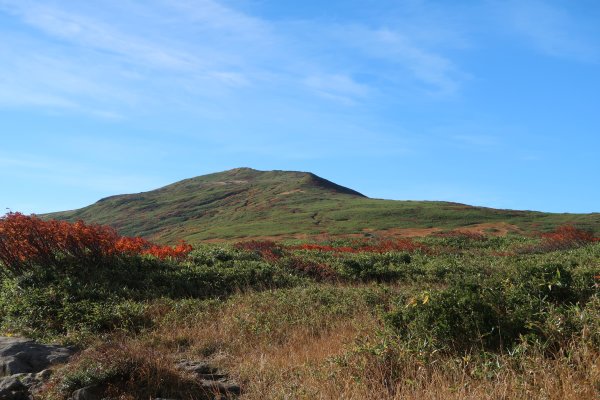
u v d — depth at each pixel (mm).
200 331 10469
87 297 12773
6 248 14828
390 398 6215
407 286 16062
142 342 9898
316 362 7883
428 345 7090
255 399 6930
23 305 12078
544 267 8484
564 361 5988
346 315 11234
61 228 15539
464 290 7723
